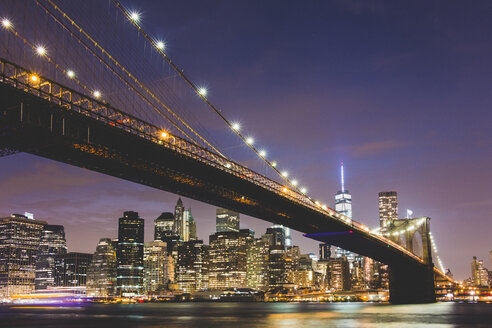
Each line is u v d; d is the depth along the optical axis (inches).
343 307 7436.0
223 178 3097.9
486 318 3678.6
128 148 2449.6
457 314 4256.9
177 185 2952.8
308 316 4431.6
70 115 2111.2
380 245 5221.5
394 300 6417.3
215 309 7819.9
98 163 2484.0
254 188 3378.4
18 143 2119.8
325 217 4313.5
